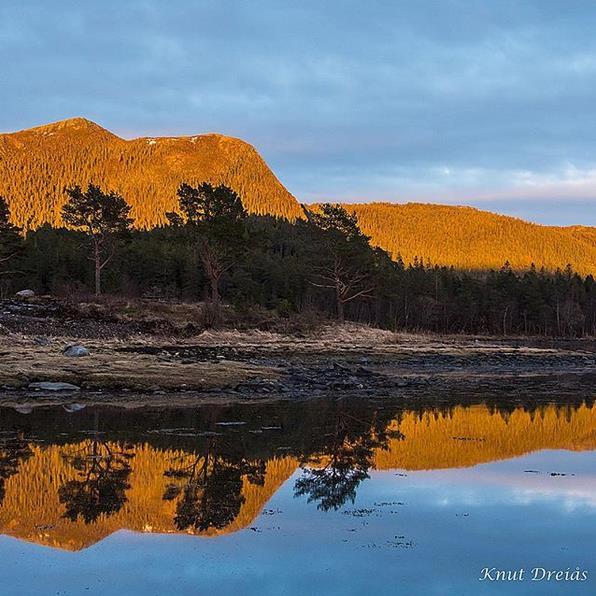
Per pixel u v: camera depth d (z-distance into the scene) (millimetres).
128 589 10641
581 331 137375
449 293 139250
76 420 28781
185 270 103312
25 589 10625
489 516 15031
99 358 46344
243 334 71625
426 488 17844
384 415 32469
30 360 43000
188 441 24531
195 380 41062
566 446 24766
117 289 91312
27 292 77312
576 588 10797
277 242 153375
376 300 107188
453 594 10492
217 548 12766
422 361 66250
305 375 47219
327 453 22875
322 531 13820
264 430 27312
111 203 83500
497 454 23078
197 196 82625
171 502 16156
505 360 71812
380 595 10430
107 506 15695
